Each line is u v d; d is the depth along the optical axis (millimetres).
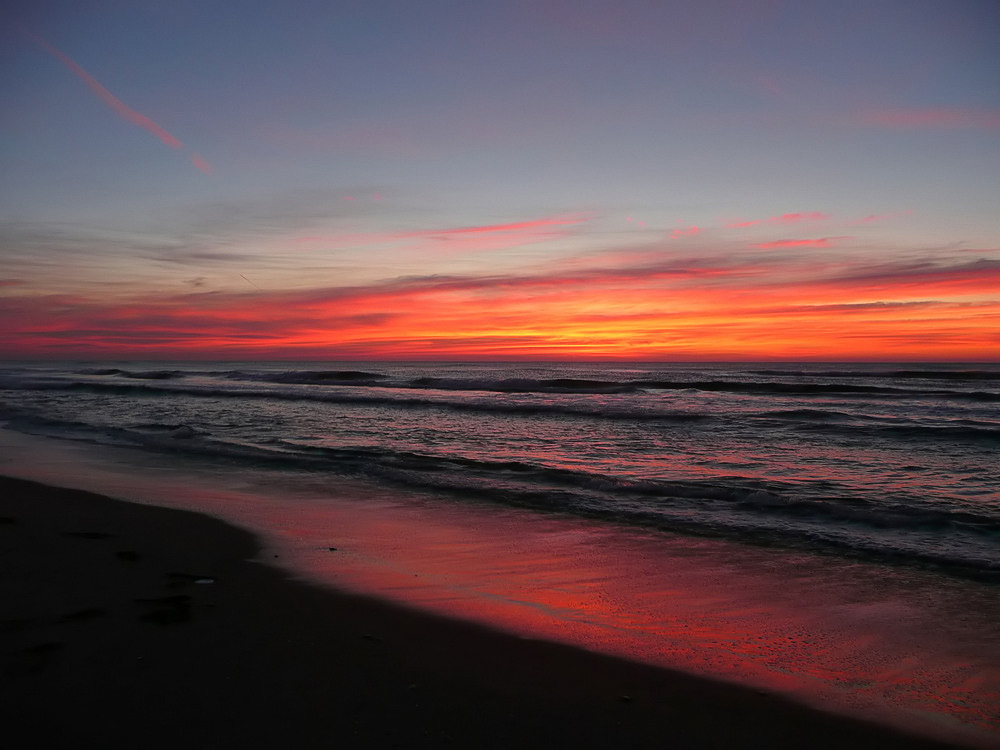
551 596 5016
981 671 3803
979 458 11898
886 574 5598
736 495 8500
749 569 5730
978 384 35312
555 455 12211
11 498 7988
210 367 110062
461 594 4988
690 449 13000
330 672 3512
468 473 10258
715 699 3400
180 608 4371
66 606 4316
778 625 4492
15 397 26391
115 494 8438
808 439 14414
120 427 15820
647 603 4895
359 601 4719
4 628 3922
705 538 6715
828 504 7875
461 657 3818
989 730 3156
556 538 6672
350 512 7727
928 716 3281
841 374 49250
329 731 2902
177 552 5777
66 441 13508
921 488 9266
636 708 3279
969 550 6250
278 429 16047
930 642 4219
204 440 13555
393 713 3100
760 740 3014
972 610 4777
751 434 15289
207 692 3207
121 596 4547
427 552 6145
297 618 4316
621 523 7289
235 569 5367
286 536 6562
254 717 2992
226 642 3842
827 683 3631
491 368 95188
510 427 16766
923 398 27094
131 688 3209
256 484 9352
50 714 2928
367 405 23281
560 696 3373
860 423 17328
